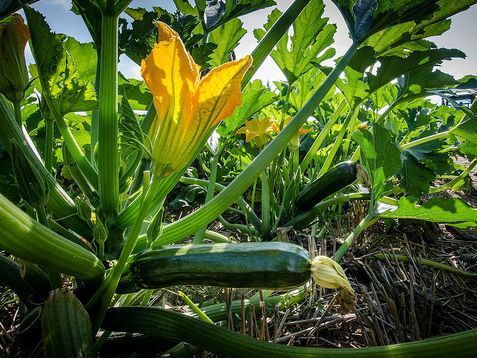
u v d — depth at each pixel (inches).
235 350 10.9
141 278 12.0
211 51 17.3
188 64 7.9
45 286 11.7
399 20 16.2
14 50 11.4
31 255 9.0
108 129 12.3
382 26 16.4
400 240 26.7
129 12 20.0
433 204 18.5
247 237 28.5
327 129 28.7
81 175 15.2
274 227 25.0
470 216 18.0
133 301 16.0
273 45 15.8
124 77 19.0
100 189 13.2
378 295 19.4
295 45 24.1
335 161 34.3
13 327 15.2
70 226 14.3
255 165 14.2
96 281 11.3
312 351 10.5
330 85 15.9
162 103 8.4
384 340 14.9
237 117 22.3
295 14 15.8
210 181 23.1
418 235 26.6
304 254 11.9
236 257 11.5
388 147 21.0
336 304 18.0
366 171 24.1
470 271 22.6
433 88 24.4
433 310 17.5
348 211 33.0
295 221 25.6
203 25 20.0
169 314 11.5
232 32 23.0
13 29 11.3
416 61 21.0
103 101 12.0
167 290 18.9
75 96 13.5
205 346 11.1
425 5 15.4
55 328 9.3
